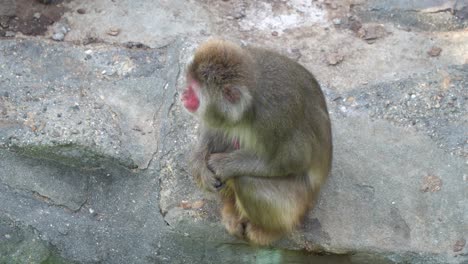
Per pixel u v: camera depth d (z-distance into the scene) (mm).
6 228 9281
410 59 10602
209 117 7570
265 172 8031
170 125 9695
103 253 9195
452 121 9773
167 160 9438
